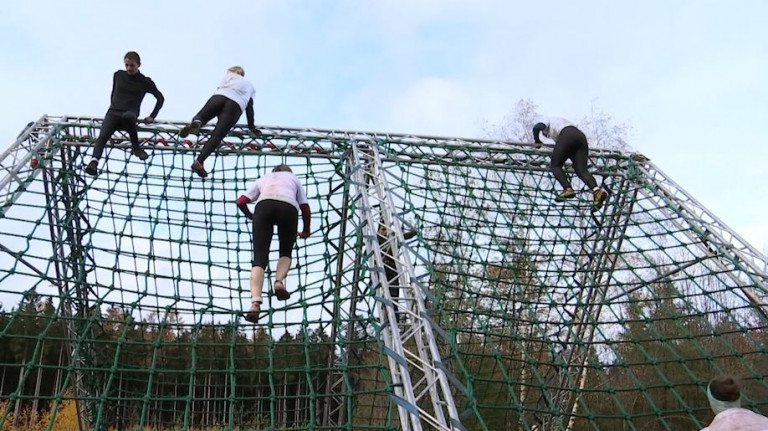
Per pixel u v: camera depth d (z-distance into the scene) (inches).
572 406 468.8
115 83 359.6
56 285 372.2
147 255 355.3
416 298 298.4
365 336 346.3
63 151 394.6
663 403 735.1
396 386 265.9
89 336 405.4
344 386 418.3
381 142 432.1
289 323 308.2
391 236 345.1
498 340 445.1
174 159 413.4
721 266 378.0
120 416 452.1
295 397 267.9
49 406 912.3
